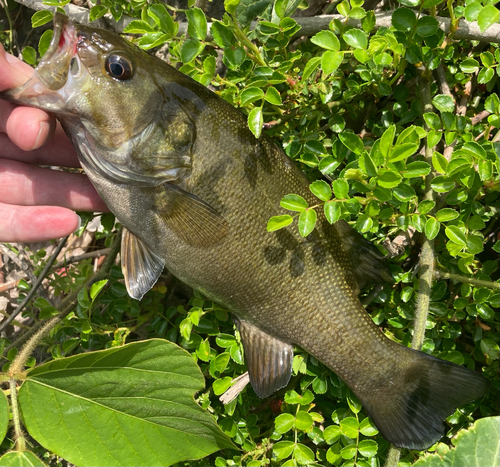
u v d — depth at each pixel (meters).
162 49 0.31
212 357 0.24
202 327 0.25
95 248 0.33
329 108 0.24
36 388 0.19
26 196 0.24
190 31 0.20
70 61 0.19
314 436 0.24
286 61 0.21
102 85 0.20
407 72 0.24
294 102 0.24
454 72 0.24
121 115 0.20
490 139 0.25
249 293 0.22
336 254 0.22
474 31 0.22
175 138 0.21
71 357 0.18
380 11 0.26
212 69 0.21
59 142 0.24
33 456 0.18
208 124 0.21
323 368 0.24
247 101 0.20
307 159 0.23
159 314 0.26
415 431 0.23
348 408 0.25
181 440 0.21
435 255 0.24
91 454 0.19
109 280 0.30
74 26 0.19
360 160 0.19
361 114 0.26
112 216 0.25
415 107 0.24
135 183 0.21
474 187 0.21
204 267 0.22
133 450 0.20
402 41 0.22
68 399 0.19
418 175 0.20
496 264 0.23
